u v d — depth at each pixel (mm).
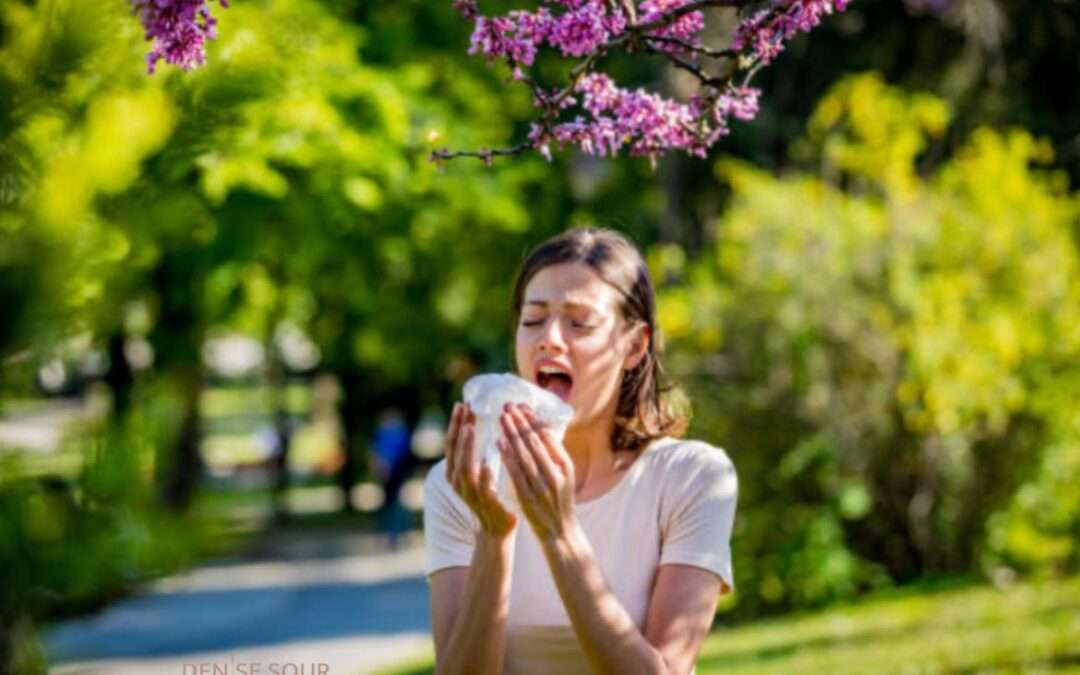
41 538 1561
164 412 1609
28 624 1603
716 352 12641
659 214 18625
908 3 15781
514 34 3758
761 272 12539
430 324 26125
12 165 1658
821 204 12820
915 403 12422
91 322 1645
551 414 2873
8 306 1605
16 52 1698
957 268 12500
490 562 2912
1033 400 12523
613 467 3215
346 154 12258
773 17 3816
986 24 15578
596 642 2834
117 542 1562
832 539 12508
